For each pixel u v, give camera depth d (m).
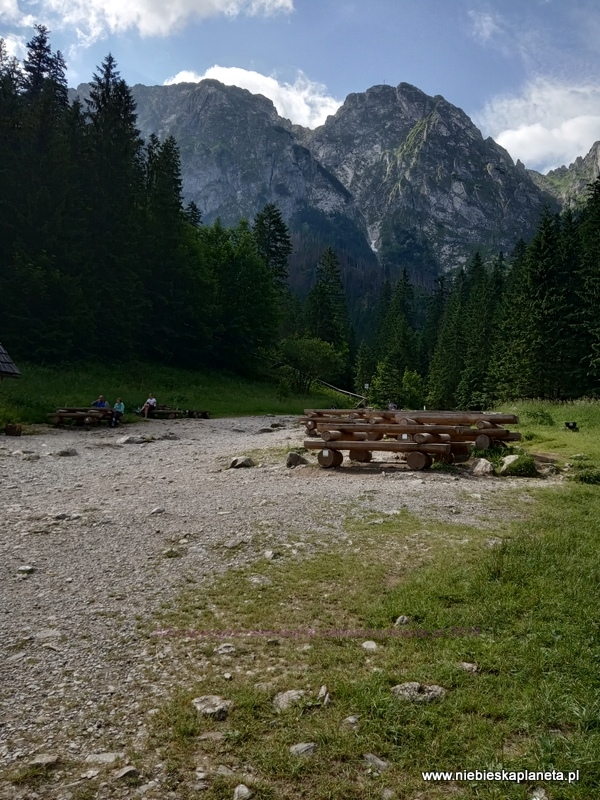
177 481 11.12
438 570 5.60
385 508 8.45
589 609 4.56
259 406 36.06
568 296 37.44
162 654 4.15
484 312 58.59
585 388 35.22
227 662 4.03
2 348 23.31
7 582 5.61
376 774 2.91
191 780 2.88
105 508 8.63
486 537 6.94
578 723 3.20
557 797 2.73
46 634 4.47
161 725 3.30
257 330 53.19
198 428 22.95
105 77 45.16
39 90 43.59
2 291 31.75
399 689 3.57
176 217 47.78
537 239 38.00
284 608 4.91
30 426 20.42
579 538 6.67
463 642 4.16
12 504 8.93
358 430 13.16
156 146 49.75
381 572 5.72
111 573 5.85
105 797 2.75
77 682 3.78
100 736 3.22
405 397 62.94
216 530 7.32
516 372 38.88
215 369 49.69
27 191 34.09
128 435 19.25
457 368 63.47
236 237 60.41
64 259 34.47
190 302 47.16
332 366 56.34
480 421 13.45
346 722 3.31
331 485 10.39
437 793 2.78
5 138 34.19
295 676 3.83
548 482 10.75
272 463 13.19
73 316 33.88
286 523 7.61
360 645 4.24
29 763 2.97
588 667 3.71
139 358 42.16
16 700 3.56
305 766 2.95
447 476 11.30
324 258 90.88
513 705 3.39
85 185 38.62
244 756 3.05
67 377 30.70
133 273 39.88
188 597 5.20
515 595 4.93
